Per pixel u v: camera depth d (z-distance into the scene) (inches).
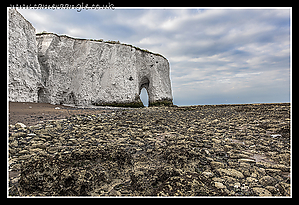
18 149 205.8
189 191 118.0
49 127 329.1
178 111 780.6
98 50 1155.3
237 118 497.7
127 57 1256.2
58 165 136.3
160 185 128.4
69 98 1063.0
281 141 260.8
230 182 142.8
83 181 123.0
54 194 118.3
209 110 801.6
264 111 604.1
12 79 676.7
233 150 223.6
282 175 155.7
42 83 908.6
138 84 1350.9
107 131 329.7
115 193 123.3
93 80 1117.7
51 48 1003.3
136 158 189.0
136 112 698.8
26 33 823.1
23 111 517.0
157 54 1531.7
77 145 238.5
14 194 119.0
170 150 196.4
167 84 1620.3
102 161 163.5
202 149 229.0
